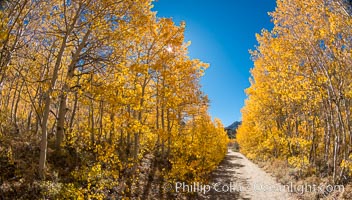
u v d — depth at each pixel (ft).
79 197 23.43
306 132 60.03
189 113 54.08
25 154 29.55
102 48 30.07
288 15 38.47
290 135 65.00
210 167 63.41
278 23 39.22
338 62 34.40
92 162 34.94
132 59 32.58
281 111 65.21
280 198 42.47
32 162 27.71
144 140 49.37
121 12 25.29
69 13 29.40
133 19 26.50
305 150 55.16
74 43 35.12
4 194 21.72
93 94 24.62
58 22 30.68
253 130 98.94
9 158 26.30
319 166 51.03
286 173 57.11
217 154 77.56
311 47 36.83
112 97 23.02
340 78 36.58
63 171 29.78
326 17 33.88
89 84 24.02
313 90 38.65
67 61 41.19
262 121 71.77
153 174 45.93
